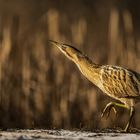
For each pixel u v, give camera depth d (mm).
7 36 18234
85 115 16891
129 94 11242
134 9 34312
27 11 32812
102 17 32406
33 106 17125
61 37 20219
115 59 18938
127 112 16688
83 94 17281
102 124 16359
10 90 17219
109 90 11508
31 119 16922
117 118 16453
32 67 17984
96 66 11703
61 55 18156
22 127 16672
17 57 18219
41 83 17469
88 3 34000
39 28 24766
